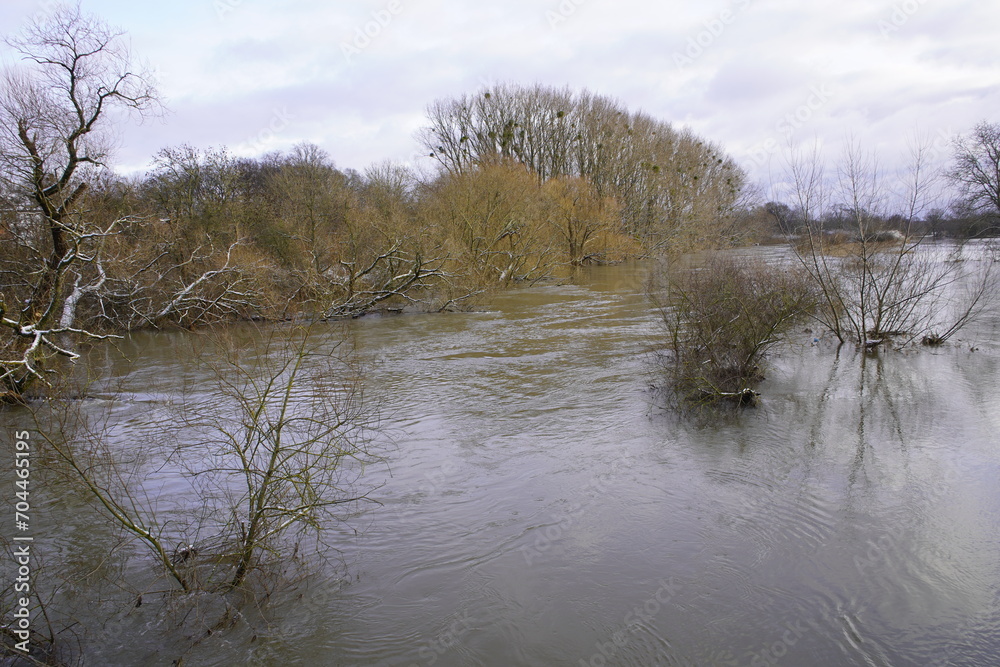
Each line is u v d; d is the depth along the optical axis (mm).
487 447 9047
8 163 12992
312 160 30984
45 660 4801
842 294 15164
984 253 18719
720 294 11586
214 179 26688
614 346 15109
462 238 27516
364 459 8562
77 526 6848
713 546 6434
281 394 9875
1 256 15180
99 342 14992
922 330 15219
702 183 45125
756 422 9812
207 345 15156
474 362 14078
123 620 5332
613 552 6359
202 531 6625
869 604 5516
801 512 7059
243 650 5027
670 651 5000
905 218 14648
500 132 45312
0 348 10102
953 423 9586
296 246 24062
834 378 12156
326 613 5477
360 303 21391
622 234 42094
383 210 26531
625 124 46094
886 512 7023
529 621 5375
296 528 6809
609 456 8648
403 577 5988
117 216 17984
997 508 7051
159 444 9094
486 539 6625
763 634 5184
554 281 29812
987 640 5043
